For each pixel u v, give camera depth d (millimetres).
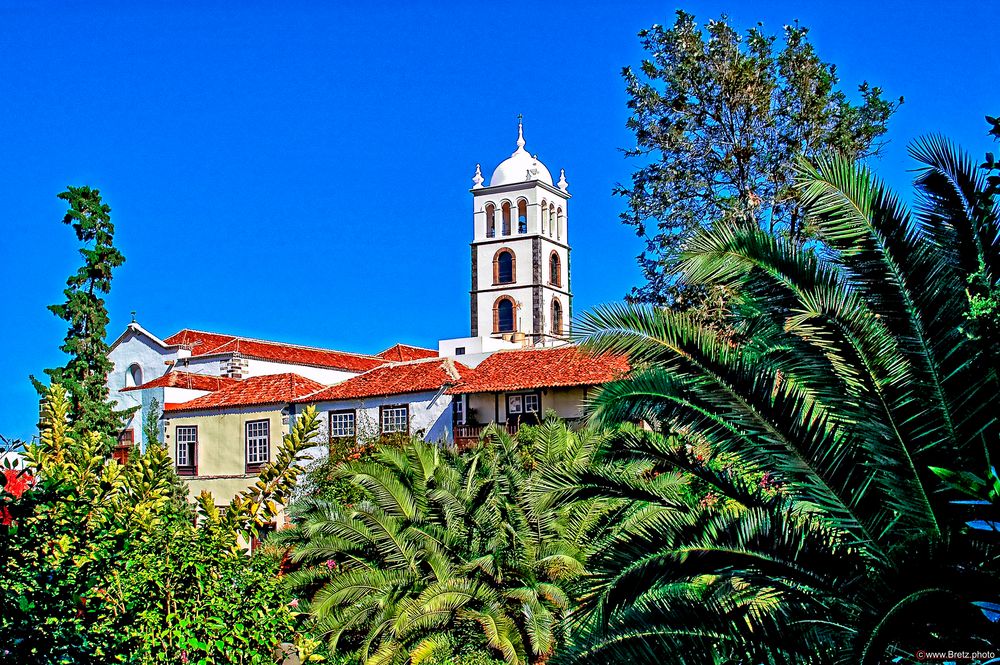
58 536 9094
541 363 40406
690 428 9891
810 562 8867
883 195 8680
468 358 49438
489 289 84562
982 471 8484
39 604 7875
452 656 19469
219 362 51125
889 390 8594
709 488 11609
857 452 8930
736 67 31953
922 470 8477
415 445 21969
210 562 12180
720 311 25281
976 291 8547
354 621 19672
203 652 11633
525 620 19250
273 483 12625
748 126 32531
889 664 8445
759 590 10102
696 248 9320
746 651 8508
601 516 18312
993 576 7793
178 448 45750
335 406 42656
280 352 53688
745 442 9547
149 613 10969
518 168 85812
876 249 8633
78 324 44531
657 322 9633
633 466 15203
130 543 10438
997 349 8297
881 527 8766
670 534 9312
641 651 8812
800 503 9836
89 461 11945
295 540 22125
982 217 8617
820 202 8781
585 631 9398
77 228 44844
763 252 9016
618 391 9883
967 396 8336
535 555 19203
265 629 12711
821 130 31859
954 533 8086
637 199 32750
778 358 9312
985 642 8125
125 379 54656
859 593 8250
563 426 21547
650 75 33562
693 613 9102
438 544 20031
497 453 21969
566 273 87938
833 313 8789
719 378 9375
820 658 8352
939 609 7879
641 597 9430
